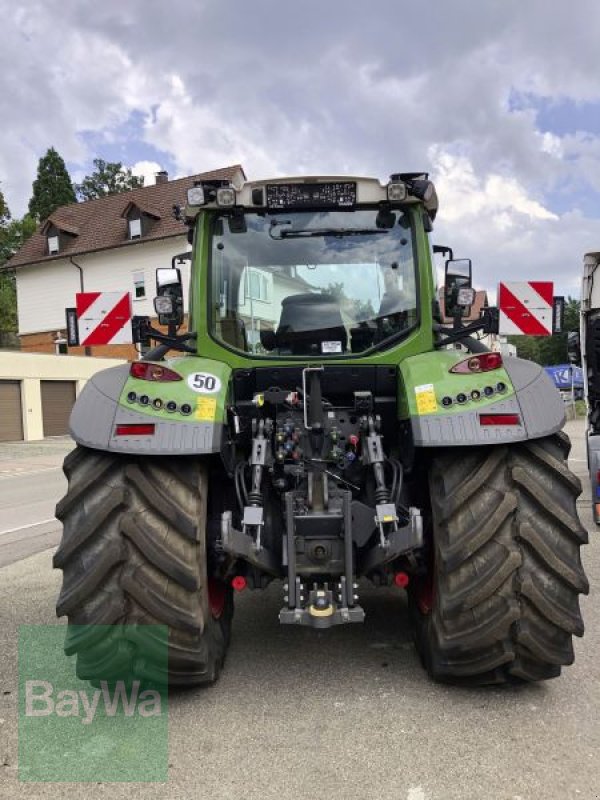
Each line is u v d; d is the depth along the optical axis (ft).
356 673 11.45
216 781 8.34
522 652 10.07
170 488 10.20
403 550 10.17
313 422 11.68
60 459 63.05
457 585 10.08
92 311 25.18
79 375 94.02
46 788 8.30
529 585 9.80
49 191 189.98
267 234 12.73
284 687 10.96
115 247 123.24
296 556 10.70
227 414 11.16
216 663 11.04
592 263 25.93
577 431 68.18
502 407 10.18
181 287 14.03
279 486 11.42
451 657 10.32
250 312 12.63
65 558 9.93
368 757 8.78
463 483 10.27
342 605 10.41
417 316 12.48
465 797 7.89
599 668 11.44
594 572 17.34
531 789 8.02
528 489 10.02
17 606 15.78
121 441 10.01
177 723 9.84
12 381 85.15
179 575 9.86
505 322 23.11
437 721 9.69
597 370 25.57
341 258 12.63
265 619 14.37
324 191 12.50
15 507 34.14
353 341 12.48
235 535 10.03
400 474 11.41
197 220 13.06
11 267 134.62
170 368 10.80
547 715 9.82
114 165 223.10
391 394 12.39
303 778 8.34
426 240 12.63
